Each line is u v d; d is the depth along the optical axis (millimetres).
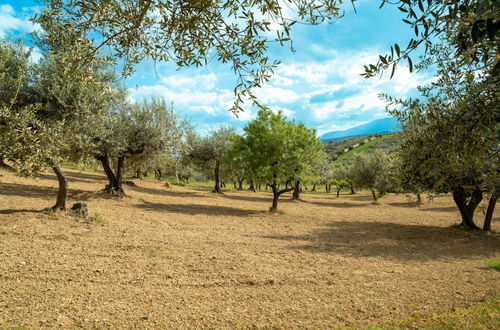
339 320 4148
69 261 6281
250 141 19516
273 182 18578
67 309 4195
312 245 9633
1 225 8344
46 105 8898
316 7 2814
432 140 3938
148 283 5410
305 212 20125
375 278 6230
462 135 3219
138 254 7188
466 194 12773
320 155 22281
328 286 5637
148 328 3785
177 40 3176
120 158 18578
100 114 10898
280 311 4445
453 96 4074
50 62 9281
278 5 2627
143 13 2871
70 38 3057
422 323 3943
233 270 6418
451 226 14305
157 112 18859
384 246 9930
